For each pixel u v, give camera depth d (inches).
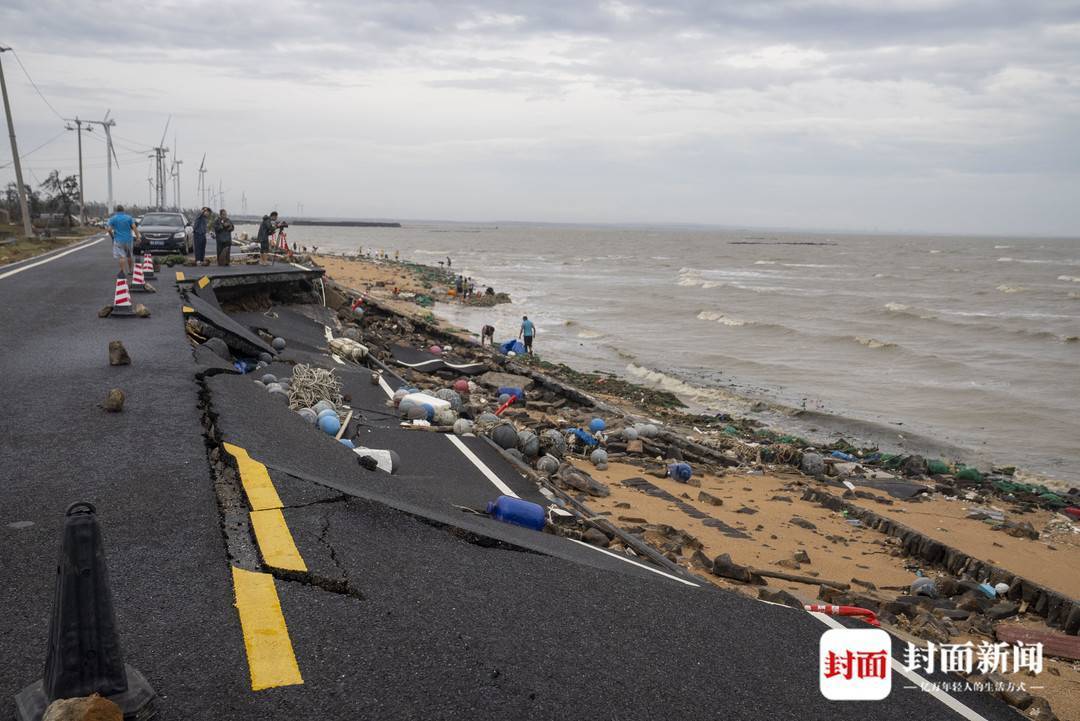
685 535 423.5
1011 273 4234.7
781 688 185.5
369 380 658.8
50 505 227.5
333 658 162.6
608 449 651.5
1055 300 2657.5
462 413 613.6
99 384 369.7
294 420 381.4
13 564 190.7
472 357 1013.8
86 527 134.0
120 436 294.4
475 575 217.8
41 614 169.8
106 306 574.2
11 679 145.9
